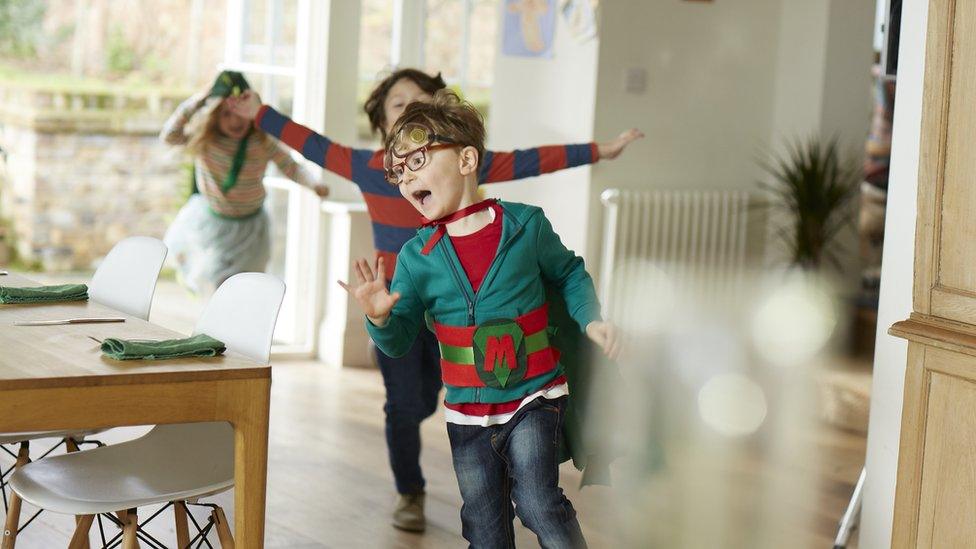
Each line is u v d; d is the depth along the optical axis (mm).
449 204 2584
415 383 3621
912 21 2861
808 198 6320
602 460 2852
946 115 2314
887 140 6984
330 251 6004
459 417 2596
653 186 6273
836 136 6492
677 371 5391
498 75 6371
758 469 4395
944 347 2320
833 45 6391
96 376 2262
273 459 4332
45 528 3486
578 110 6055
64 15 10945
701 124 6387
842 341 6504
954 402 2330
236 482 2439
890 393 2969
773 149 6652
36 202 8547
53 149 8570
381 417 5016
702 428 4789
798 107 6527
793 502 4031
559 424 2578
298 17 5902
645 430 2885
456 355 2596
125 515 2674
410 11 6289
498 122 6395
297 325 6141
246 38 6039
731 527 3711
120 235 8891
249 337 2719
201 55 11422
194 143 5734
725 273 6453
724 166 6508
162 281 8422
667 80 6227
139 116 8891
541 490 2512
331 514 3773
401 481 3658
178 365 2396
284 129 3650
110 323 2850
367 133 7645
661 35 6172
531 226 2604
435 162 2555
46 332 2676
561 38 6109
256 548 2467
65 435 2975
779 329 6125
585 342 2777
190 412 2365
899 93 2904
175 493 2506
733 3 6395
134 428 4609
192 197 6062
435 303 2607
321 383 5566
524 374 2555
